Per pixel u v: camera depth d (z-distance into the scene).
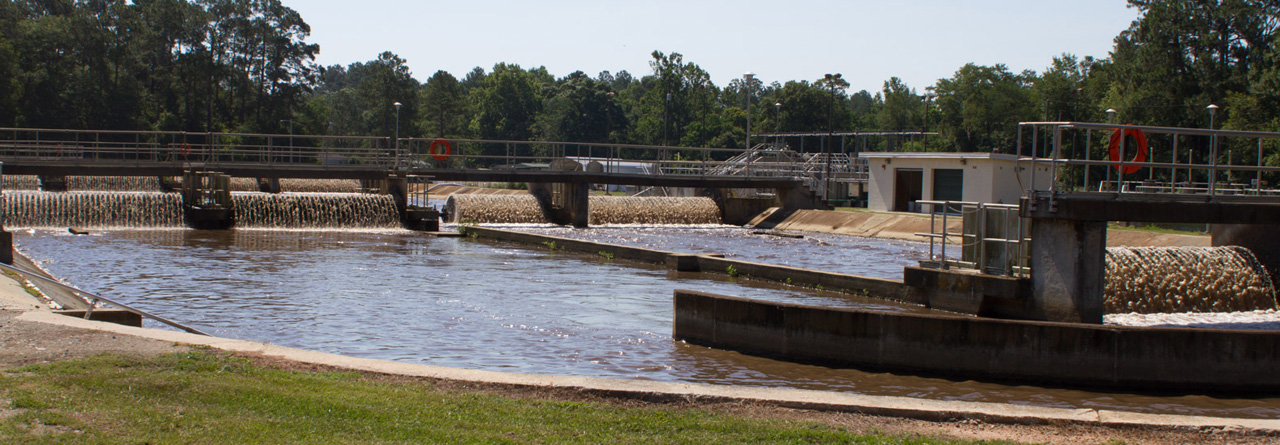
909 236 53.94
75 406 9.42
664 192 80.38
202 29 110.31
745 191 74.25
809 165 72.50
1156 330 16.02
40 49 98.19
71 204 49.56
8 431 8.50
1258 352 15.91
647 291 28.58
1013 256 22.34
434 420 9.64
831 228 60.62
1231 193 25.64
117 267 32.84
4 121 89.50
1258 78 71.50
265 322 22.58
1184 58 80.62
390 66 141.00
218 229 51.06
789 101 142.75
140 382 10.43
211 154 57.31
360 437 8.97
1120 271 26.23
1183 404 15.40
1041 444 9.89
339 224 55.25
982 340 16.67
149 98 108.38
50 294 21.41
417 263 36.47
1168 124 79.19
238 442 8.62
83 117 98.94
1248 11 76.31
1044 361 16.39
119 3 111.69
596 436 9.42
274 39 114.81
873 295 26.89
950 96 136.62
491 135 155.50
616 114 151.88
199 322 22.38
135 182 72.81
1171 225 47.31
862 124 176.75
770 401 10.78
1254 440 10.11
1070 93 108.81
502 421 9.75
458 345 19.91
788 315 18.23
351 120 173.25
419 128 146.25
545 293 28.03
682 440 9.38
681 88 152.25
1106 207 20.94
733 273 32.38
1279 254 28.00
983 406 10.85
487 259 38.34
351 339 20.58
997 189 60.56
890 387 16.22
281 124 114.56
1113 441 10.03
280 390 10.41
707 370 17.47
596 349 19.47
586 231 58.41
